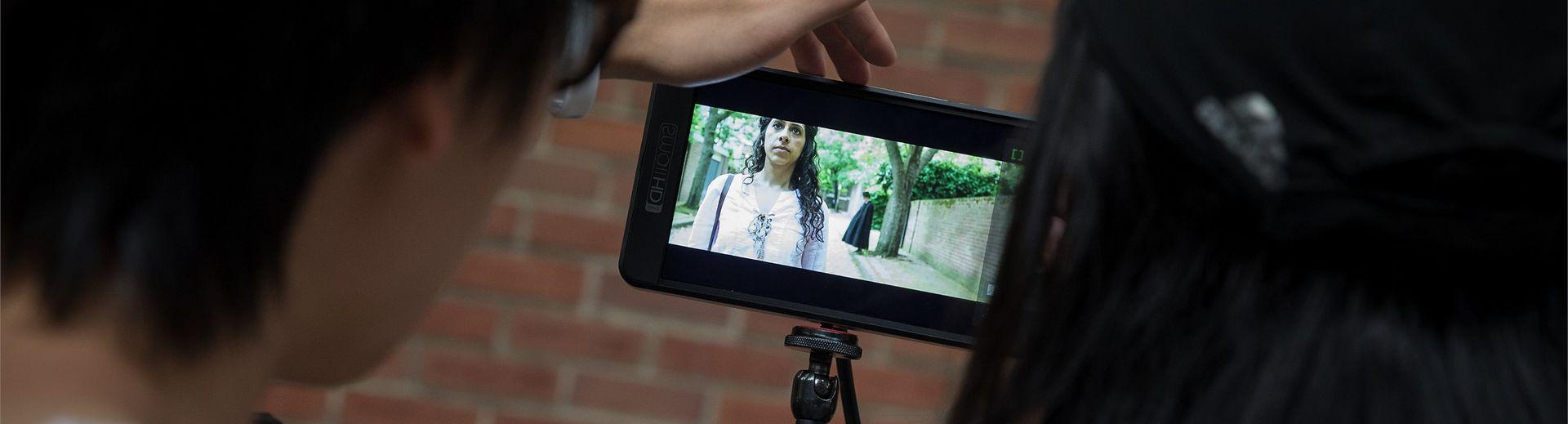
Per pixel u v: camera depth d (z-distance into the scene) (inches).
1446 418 12.4
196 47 11.7
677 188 29.5
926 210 29.6
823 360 28.9
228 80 11.8
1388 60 12.0
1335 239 12.7
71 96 11.7
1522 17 12.0
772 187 29.5
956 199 29.7
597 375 59.5
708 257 29.3
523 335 59.5
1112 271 13.9
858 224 29.6
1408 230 12.3
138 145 11.7
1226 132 12.6
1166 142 13.3
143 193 11.7
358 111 12.4
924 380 59.2
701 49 26.1
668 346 59.6
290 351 14.0
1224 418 12.8
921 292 29.3
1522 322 13.0
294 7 11.8
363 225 13.4
